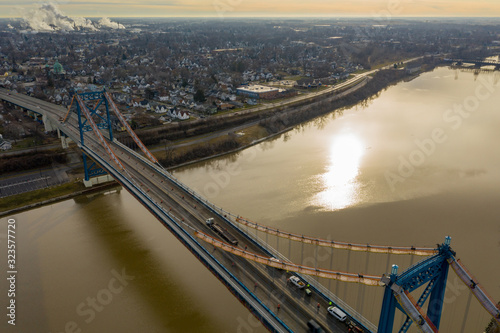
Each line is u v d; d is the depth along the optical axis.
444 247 56.16
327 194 126.69
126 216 120.81
